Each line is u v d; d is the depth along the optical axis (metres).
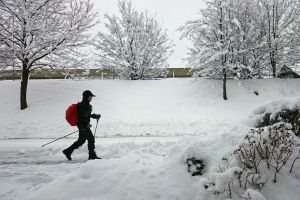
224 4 17.16
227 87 18.05
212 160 4.25
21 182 4.96
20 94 15.95
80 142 6.83
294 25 19.55
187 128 12.62
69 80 19.55
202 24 17.89
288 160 4.10
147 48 19.97
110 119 14.23
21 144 9.73
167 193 3.88
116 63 20.08
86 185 4.13
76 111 6.84
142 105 16.30
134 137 11.01
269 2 19.53
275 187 3.75
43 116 14.73
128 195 3.90
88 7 16.16
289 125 4.64
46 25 15.80
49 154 7.62
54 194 4.01
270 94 17.11
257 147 4.16
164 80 19.55
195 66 18.16
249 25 18.47
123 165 4.58
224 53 16.83
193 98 16.92
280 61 19.92
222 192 3.63
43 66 16.72
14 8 15.13
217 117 14.27
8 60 16.11
